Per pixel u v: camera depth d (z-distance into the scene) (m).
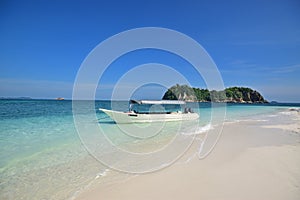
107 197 4.06
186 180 4.66
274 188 4.09
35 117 19.03
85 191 4.40
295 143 8.08
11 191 4.54
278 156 6.17
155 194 4.07
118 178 5.05
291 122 16.27
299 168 5.14
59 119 17.89
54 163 6.38
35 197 4.27
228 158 6.14
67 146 8.59
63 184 4.83
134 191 4.25
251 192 3.96
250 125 14.35
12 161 6.58
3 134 11.24
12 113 22.56
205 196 3.88
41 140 9.77
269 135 10.11
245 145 7.79
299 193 3.87
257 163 5.55
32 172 5.61
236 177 4.68
